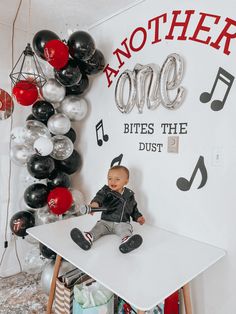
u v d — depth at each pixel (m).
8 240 2.02
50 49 1.38
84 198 1.98
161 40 1.44
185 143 1.34
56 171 1.80
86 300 1.23
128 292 0.84
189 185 1.33
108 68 1.76
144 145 1.54
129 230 1.28
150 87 1.43
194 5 1.30
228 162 1.19
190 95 1.31
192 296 1.34
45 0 1.58
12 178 2.01
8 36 1.94
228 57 1.18
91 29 1.88
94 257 1.08
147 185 1.53
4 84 1.93
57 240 1.24
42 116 1.69
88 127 1.93
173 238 1.32
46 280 1.64
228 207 1.20
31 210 1.84
